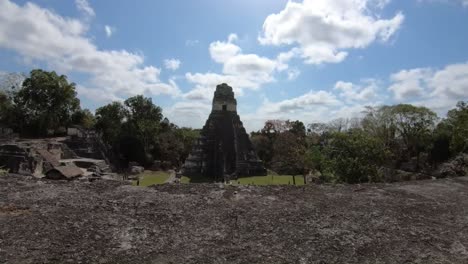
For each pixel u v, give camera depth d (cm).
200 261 345
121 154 5922
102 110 6084
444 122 4509
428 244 404
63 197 474
